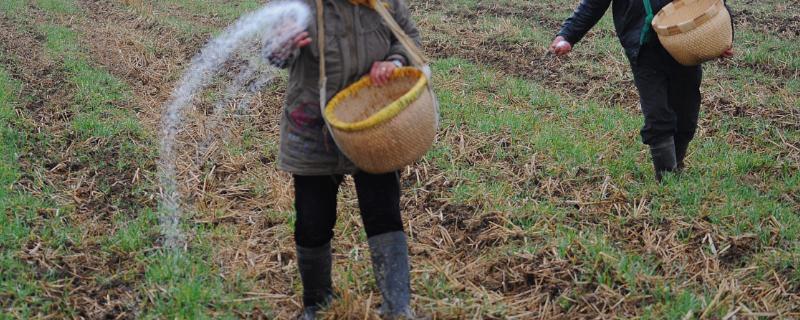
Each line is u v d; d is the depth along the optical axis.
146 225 5.25
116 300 4.36
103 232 5.20
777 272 4.49
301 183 3.78
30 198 5.59
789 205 5.36
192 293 4.27
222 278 4.57
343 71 3.57
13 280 4.46
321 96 3.46
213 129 7.32
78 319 4.19
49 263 4.73
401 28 3.70
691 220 5.08
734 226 4.96
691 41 5.09
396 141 3.39
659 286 4.33
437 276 4.54
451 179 5.96
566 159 6.26
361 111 3.65
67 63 9.41
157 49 10.30
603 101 7.94
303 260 3.94
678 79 5.53
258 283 4.54
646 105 5.54
